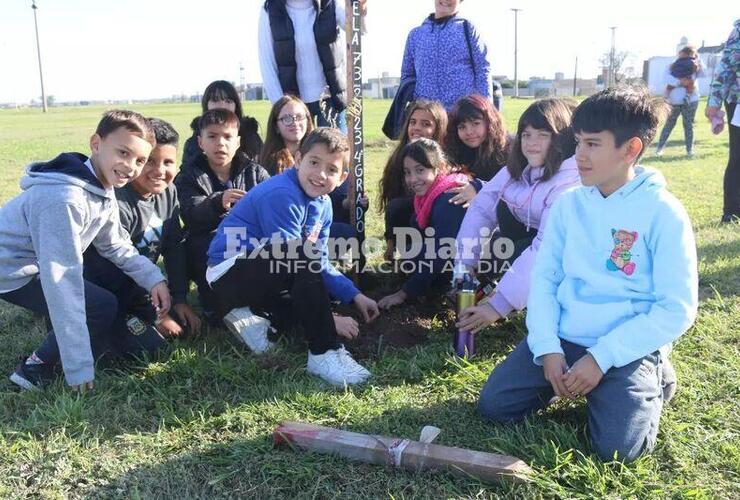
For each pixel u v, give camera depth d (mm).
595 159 2330
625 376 2318
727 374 2844
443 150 4125
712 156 10281
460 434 2508
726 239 4953
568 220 2559
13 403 2773
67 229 2697
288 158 4348
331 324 2967
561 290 2582
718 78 5598
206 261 3623
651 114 2285
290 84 5012
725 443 2348
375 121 21812
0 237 2826
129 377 2951
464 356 3125
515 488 2156
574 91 57688
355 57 3826
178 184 3760
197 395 2844
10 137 19906
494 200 3561
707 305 3658
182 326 3527
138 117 2820
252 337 3217
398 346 3344
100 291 3004
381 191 4449
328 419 2631
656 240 2340
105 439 2500
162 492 2193
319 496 2162
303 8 4863
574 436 2389
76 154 2879
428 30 4941
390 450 2277
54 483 2234
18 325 3658
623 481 2188
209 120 3627
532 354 2562
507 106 30812
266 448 2402
